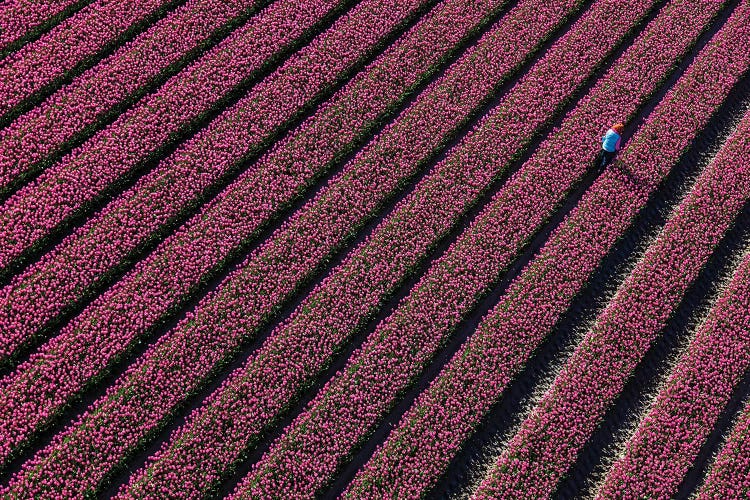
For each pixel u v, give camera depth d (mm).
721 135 25406
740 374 20766
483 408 19891
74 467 18141
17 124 22172
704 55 26547
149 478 18266
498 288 22031
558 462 19344
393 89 24797
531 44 26250
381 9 26219
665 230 23047
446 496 19250
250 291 20891
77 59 23531
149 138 22594
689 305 22188
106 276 20547
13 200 21062
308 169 22938
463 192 23141
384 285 21438
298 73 24500
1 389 18656
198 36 24625
